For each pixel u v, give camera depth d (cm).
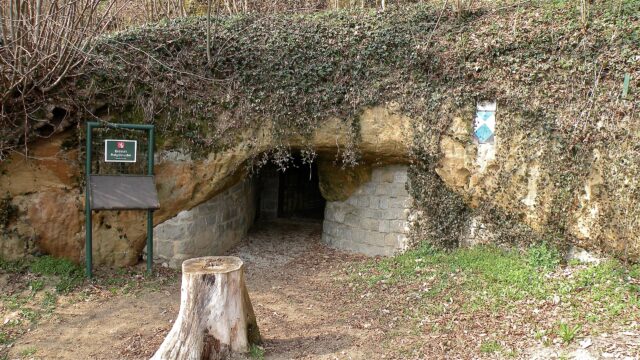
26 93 657
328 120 753
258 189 1159
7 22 639
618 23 629
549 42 658
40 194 688
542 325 500
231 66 759
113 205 657
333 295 668
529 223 688
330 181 893
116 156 679
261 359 483
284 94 748
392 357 489
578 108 634
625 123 602
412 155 752
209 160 757
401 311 588
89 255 680
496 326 516
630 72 607
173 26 780
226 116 751
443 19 750
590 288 560
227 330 466
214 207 837
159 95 733
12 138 657
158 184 745
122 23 924
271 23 788
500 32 696
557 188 650
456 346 493
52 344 539
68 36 641
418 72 729
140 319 595
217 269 471
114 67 711
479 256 701
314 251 898
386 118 742
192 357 450
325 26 767
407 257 757
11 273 661
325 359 493
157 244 755
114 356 514
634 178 589
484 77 695
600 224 617
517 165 681
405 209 798
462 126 714
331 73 751
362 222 853
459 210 757
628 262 599
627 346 437
